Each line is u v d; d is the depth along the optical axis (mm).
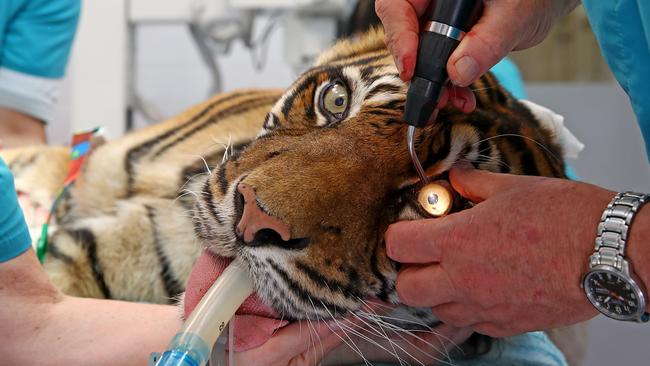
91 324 1137
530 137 1230
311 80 1308
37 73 2189
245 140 1565
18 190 1754
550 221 911
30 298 1130
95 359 1109
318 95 1264
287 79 3168
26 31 2139
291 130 1236
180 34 3281
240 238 1046
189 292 1117
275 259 1046
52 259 1488
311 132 1168
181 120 1779
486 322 1049
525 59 3223
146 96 3158
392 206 1100
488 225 951
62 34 2242
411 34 931
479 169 1117
